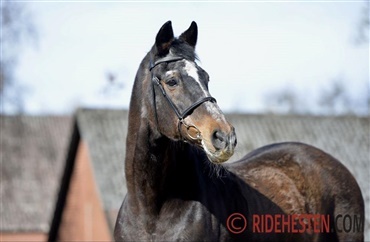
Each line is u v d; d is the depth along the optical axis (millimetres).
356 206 9398
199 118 7188
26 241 42781
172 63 7512
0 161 47906
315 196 9109
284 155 9266
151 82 7605
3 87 37875
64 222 28938
